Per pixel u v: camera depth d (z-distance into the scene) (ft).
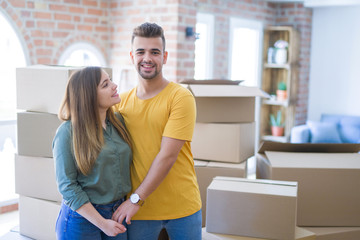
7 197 13.21
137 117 6.49
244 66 19.07
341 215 8.16
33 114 7.90
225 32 17.35
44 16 13.26
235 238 7.17
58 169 5.93
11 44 12.80
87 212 5.88
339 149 9.13
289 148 9.14
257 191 7.16
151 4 14.17
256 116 19.92
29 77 7.85
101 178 6.02
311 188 8.07
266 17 19.67
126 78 14.96
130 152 6.38
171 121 6.22
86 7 14.49
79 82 5.98
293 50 19.12
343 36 19.81
